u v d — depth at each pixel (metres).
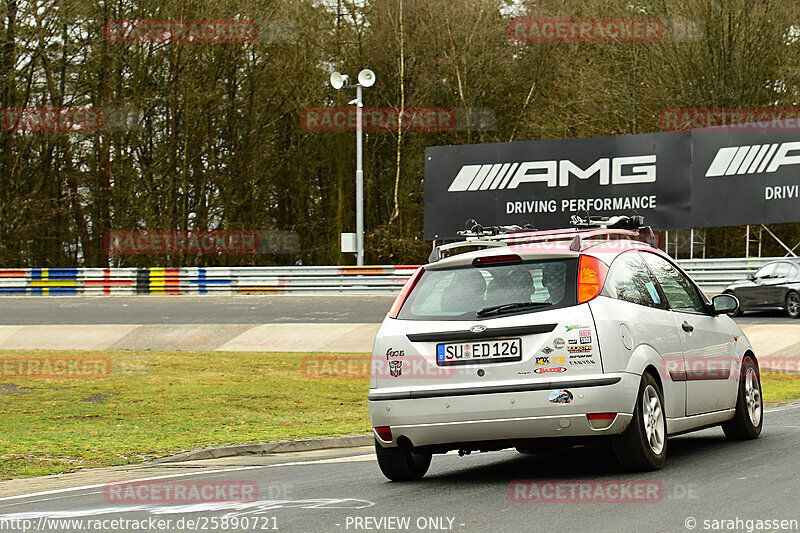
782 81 60.94
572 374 11.23
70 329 43.53
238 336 40.59
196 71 69.75
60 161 71.25
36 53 66.19
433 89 74.88
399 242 75.56
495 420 11.40
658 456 11.92
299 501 11.34
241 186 73.00
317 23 74.06
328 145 75.75
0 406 25.25
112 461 17.17
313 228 78.25
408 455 12.70
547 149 54.75
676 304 13.69
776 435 15.59
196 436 20.28
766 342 35.09
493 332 11.52
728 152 49.62
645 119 65.19
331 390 27.94
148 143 70.94
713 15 60.56
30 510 11.63
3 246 69.31
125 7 67.44
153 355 35.66
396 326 12.12
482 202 56.31
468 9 73.44
